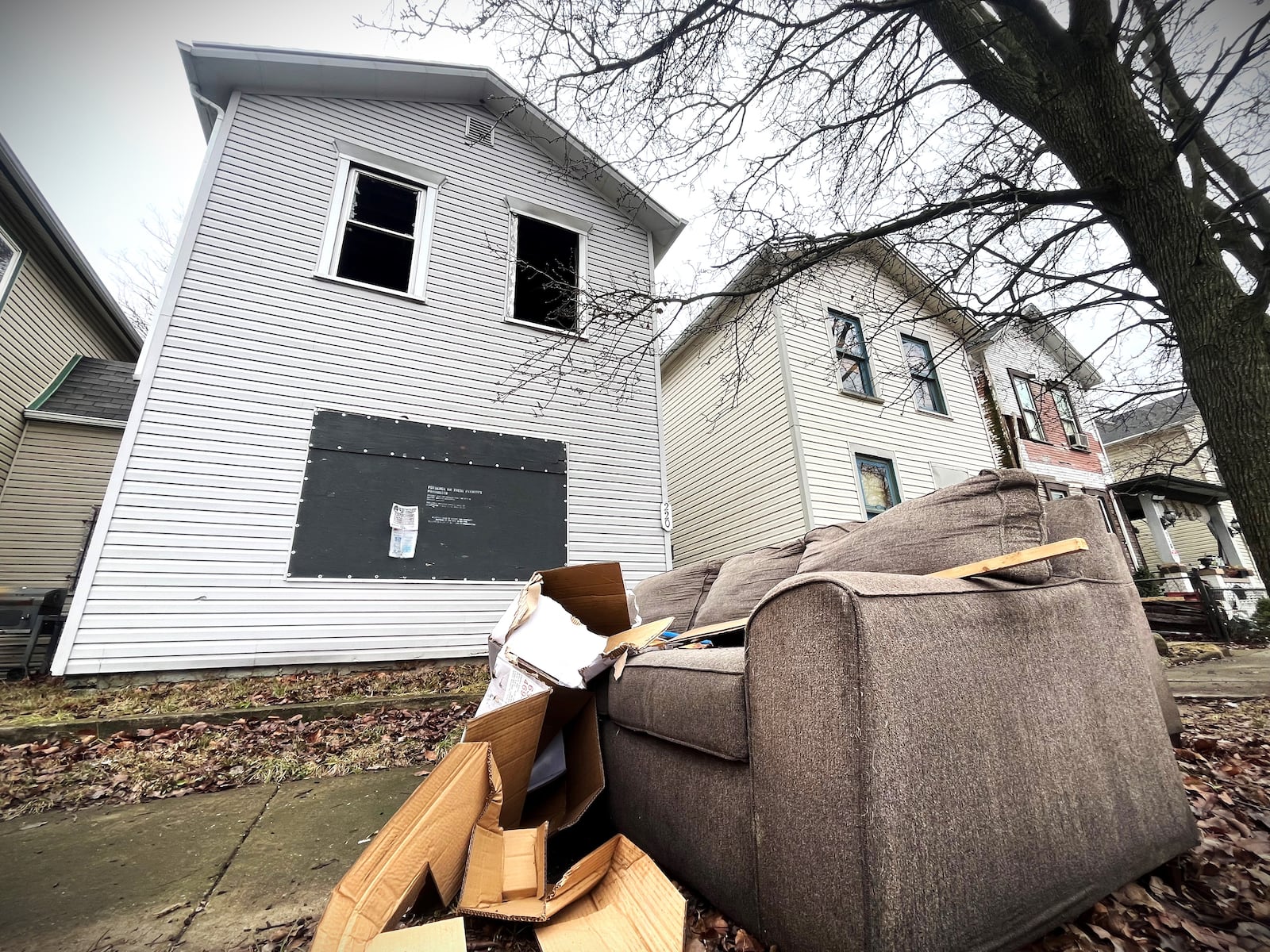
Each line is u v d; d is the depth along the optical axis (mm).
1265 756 2223
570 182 6875
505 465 5414
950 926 892
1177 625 7445
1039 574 1342
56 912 1331
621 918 1104
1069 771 1172
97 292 8094
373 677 4195
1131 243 2877
